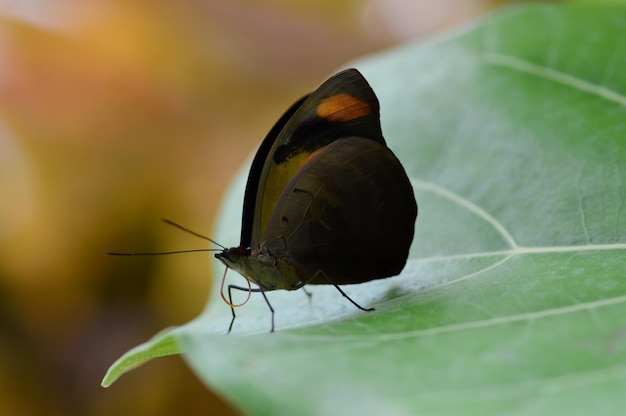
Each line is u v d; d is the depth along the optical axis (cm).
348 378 26
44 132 53
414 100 34
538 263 30
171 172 54
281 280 31
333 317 31
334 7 60
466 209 32
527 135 32
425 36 60
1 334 50
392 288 31
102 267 53
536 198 31
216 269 34
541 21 34
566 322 28
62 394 50
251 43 57
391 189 31
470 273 31
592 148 32
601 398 26
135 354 29
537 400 26
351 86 31
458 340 27
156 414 50
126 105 55
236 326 32
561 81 33
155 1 56
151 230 54
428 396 26
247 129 56
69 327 51
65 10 54
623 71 33
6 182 52
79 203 53
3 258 51
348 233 31
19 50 53
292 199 31
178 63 56
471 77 34
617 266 29
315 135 31
